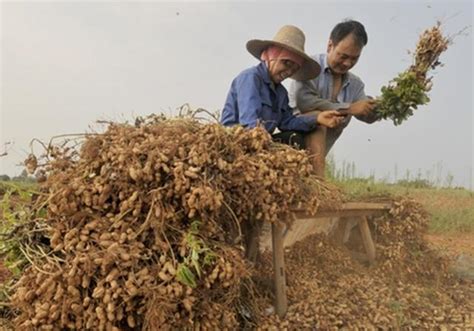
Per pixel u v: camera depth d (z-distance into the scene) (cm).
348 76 504
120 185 273
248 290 322
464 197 977
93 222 267
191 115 331
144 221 272
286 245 426
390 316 334
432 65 432
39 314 243
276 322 317
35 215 303
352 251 438
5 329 289
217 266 265
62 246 264
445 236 746
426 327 337
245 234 329
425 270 427
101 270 248
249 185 299
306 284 360
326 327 318
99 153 283
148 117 329
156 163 269
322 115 420
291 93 503
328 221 453
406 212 429
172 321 256
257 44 415
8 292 308
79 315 245
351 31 459
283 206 314
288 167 318
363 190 560
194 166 276
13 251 302
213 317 270
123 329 251
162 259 258
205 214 277
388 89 436
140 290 245
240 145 316
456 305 383
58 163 295
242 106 389
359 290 362
